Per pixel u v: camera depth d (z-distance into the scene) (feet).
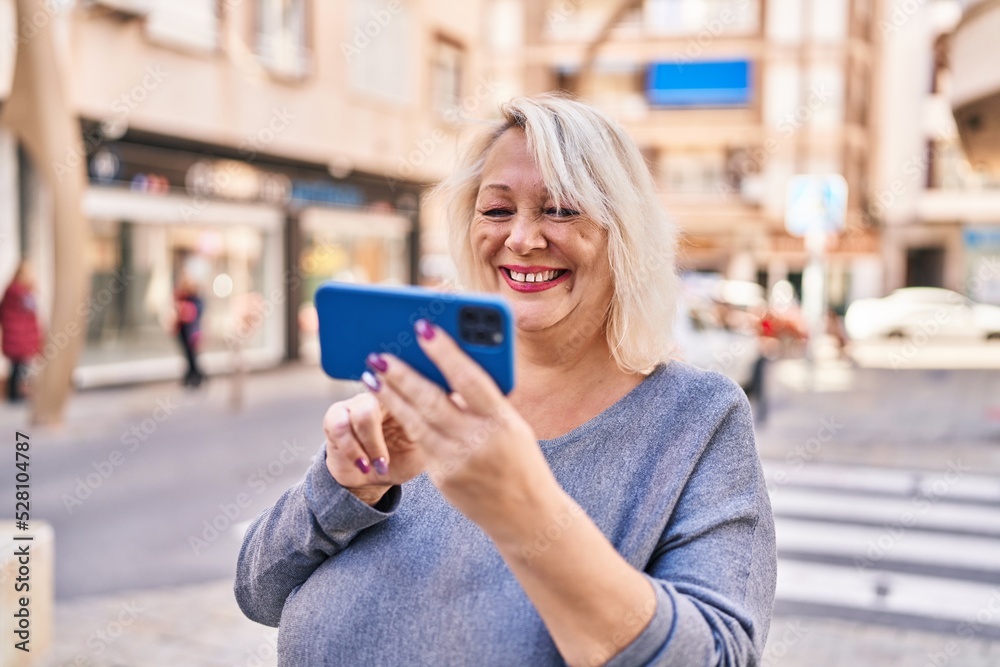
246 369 45.03
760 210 84.53
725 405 3.51
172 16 35.96
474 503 2.62
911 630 13.74
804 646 13.00
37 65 24.40
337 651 3.49
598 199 3.57
